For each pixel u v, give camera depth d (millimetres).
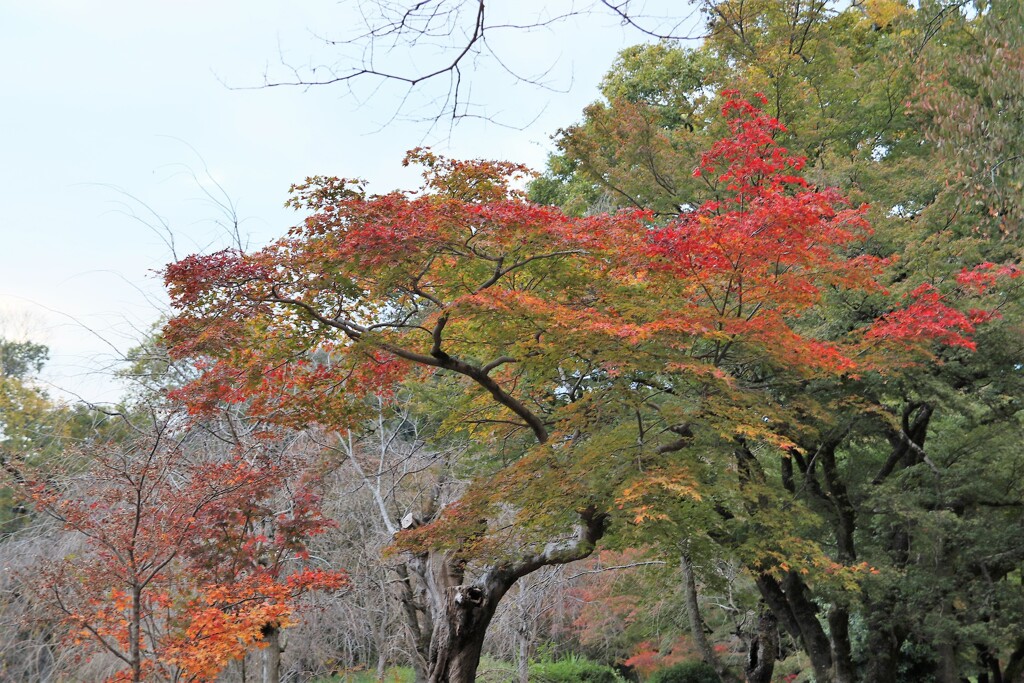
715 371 8531
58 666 10156
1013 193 11266
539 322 8836
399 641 13695
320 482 11102
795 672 19453
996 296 11734
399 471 13656
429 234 8273
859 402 11391
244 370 9289
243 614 8227
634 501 8695
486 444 14102
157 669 8469
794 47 16234
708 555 10141
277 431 11086
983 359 11789
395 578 13219
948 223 13234
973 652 16094
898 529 13594
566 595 16406
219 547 9070
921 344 10805
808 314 12930
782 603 14766
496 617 14688
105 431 11930
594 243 8750
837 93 17469
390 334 9750
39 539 10969
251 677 11734
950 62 12383
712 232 8789
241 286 8461
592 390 10133
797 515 10750
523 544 9945
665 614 18844
